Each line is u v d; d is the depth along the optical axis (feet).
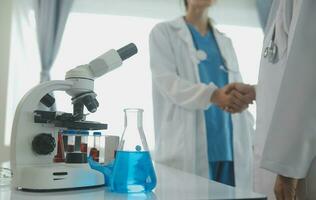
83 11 9.39
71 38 9.23
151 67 5.55
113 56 2.71
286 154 2.52
